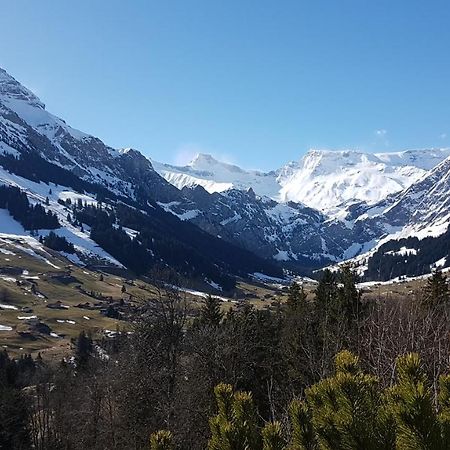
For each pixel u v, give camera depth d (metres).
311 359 17.58
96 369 40.84
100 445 35.25
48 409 49.75
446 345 12.01
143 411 29.73
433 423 3.85
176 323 27.67
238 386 30.84
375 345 13.80
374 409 4.35
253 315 42.50
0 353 73.38
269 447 4.92
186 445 23.94
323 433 4.44
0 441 43.06
